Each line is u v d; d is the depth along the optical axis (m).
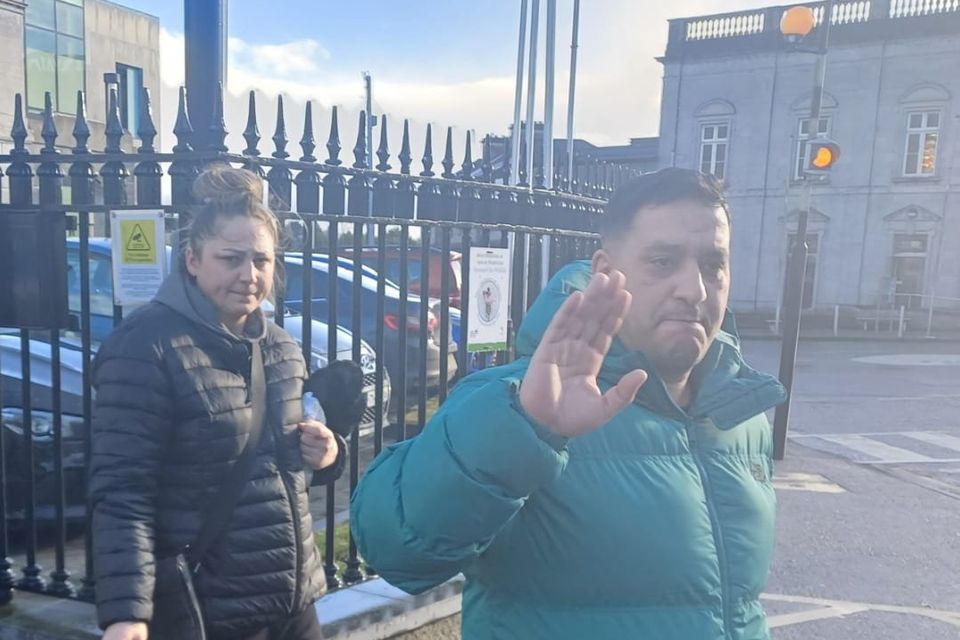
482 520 1.27
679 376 1.58
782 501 6.36
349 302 6.93
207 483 2.01
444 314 3.73
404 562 1.35
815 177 7.39
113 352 1.96
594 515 1.40
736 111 28.47
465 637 1.58
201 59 3.22
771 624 4.14
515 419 1.23
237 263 2.07
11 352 4.34
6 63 18.80
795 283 7.59
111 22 23.50
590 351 1.24
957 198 26.11
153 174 2.91
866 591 4.57
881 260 27.31
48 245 3.08
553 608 1.43
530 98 7.89
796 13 7.31
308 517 2.27
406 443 1.47
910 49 26.27
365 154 3.38
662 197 1.47
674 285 1.47
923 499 6.51
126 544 1.87
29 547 3.33
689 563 1.43
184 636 1.97
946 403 11.88
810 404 11.70
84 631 2.97
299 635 2.30
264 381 2.16
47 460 4.32
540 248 4.50
